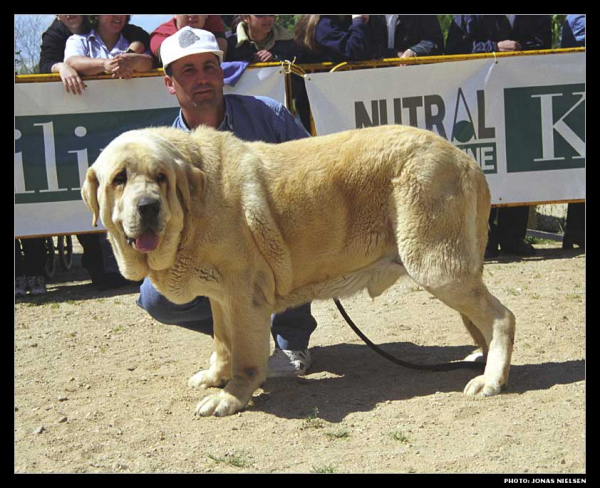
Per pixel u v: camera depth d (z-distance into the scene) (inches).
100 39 322.7
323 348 220.7
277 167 174.6
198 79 193.0
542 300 254.7
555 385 171.9
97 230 309.9
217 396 170.4
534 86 325.7
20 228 305.7
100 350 225.3
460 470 131.6
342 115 322.3
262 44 345.1
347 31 338.6
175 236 164.4
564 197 331.0
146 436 155.1
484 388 167.6
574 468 129.6
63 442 152.8
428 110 324.8
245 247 169.5
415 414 160.4
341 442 148.4
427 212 169.2
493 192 329.4
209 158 172.1
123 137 167.6
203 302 196.4
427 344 218.1
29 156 303.9
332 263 178.2
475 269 171.6
